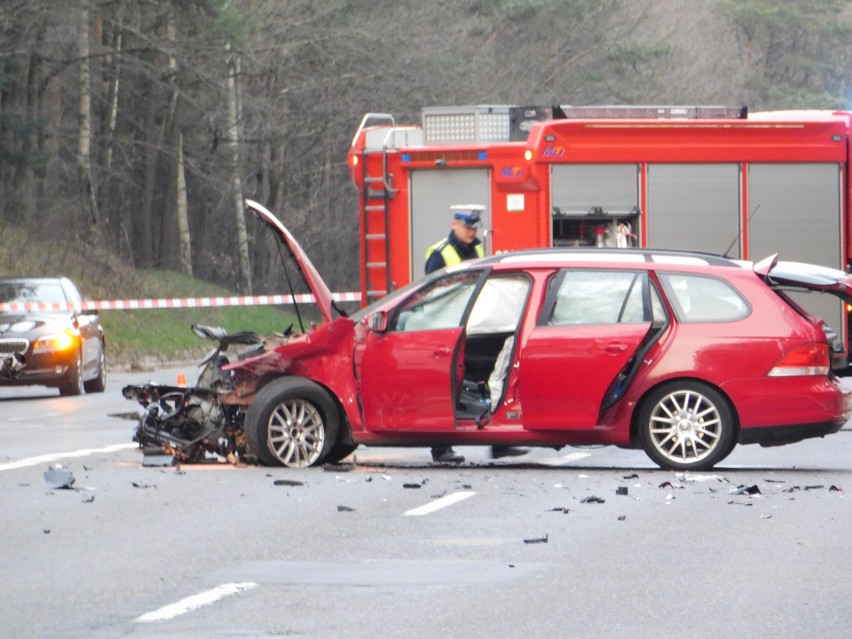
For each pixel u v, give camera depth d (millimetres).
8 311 61656
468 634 18562
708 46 189250
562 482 31750
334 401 34000
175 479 32062
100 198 130625
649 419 33312
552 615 19547
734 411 33188
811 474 33125
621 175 51406
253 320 120750
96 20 117875
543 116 53312
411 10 126250
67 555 23594
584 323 33188
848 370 50844
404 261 52594
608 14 145625
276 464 33844
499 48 141875
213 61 114938
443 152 52188
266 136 126812
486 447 39031
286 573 22188
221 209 149875
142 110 133375
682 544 24500
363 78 122188
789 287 34469
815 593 20812
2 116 104875
